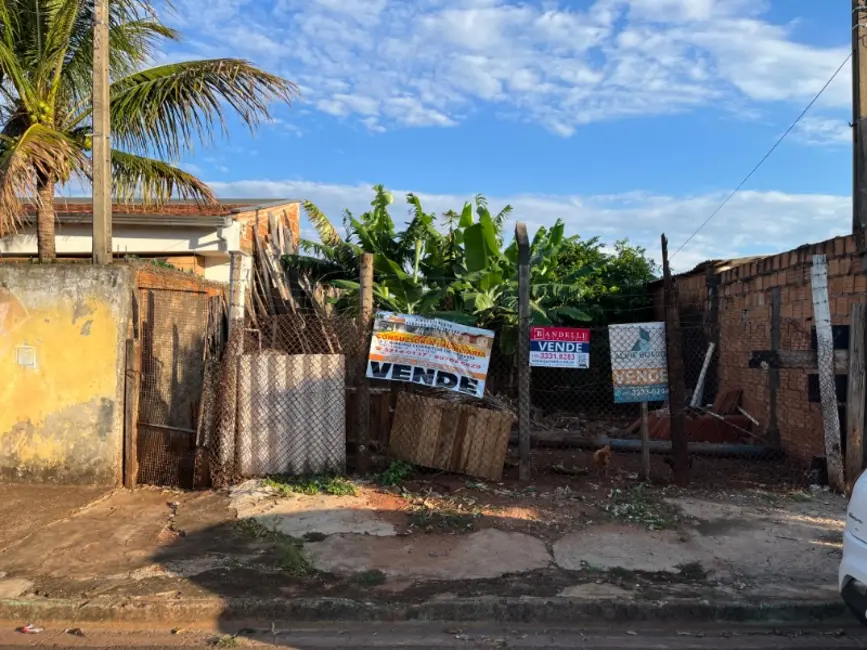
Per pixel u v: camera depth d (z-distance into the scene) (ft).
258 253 38.14
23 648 13.05
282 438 22.99
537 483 22.80
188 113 27.35
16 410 22.85
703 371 35.01
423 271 47.60
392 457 23.48
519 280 23.13
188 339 23.82
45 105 26.27
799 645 13.38
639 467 25.18
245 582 15.33
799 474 24.12
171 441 23.26
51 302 22.70
